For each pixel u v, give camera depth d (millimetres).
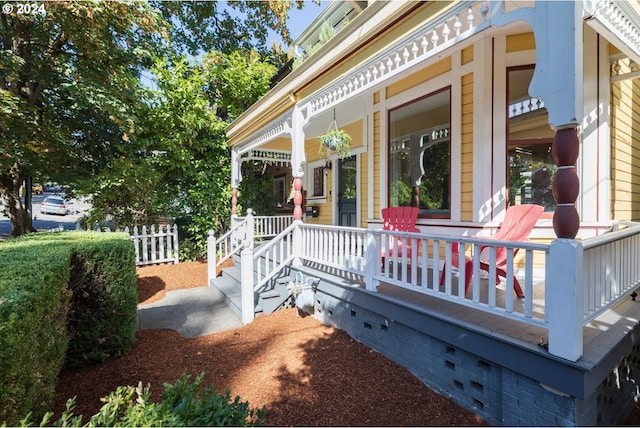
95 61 7094
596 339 2277
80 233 4371
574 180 1967
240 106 10477
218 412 1387
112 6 6387
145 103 8102
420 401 2678
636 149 5090
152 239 8320
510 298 2305
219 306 5164
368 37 3420
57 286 2041
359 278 4230
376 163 5762
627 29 2602
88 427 1190
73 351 3170
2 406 1250
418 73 4902
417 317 2965
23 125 6258
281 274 5328
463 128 4309
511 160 4016
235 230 7727
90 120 8305
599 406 2213
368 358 3352
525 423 2201
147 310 4992
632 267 3033
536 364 2105
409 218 4633
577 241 1993
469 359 2574
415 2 2838
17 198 7320
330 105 4301
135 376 3059
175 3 10922
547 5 2018
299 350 3557
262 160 9844
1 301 1453
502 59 3941
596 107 3805
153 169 8117
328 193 8148
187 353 3564
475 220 4148
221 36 13461
